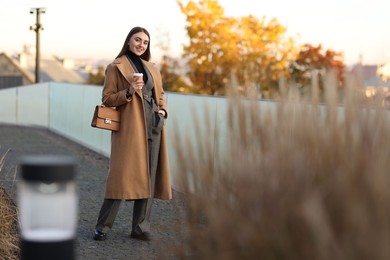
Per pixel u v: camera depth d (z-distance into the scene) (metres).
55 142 16.77
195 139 3.28
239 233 2.50
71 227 2.28
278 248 2.42
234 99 2.85
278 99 2.82
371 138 2.52
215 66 33.81
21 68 82.44
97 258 5.45
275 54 33.56
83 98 16.30
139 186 5.89
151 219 6.91
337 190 2.33
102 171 11.17
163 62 39.69
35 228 2.24
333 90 2.64
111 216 6.00
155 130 5.96
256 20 33.78
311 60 31.72
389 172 2.38
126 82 5.83
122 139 5.86
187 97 8.62
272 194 2.48
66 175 2.22
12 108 25.19
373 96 2.67
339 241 2.24
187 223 2.90
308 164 2.50
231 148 2.75
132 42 5.93
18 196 7.16
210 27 33.81
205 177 2.82
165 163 6.09
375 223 2.19
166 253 3.06
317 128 2.60
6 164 11.41
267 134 2.70
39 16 38.44
